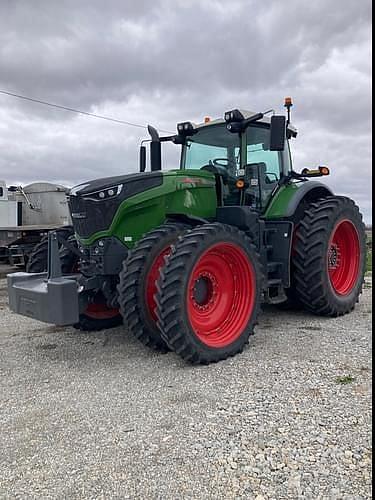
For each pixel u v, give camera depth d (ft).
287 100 18.26
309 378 11.26
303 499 6.74
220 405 9.96
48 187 35.50
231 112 16.24
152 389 11.02
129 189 13.88
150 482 7.29
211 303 13.69
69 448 8.40
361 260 19.17
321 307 17.33
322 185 18.65
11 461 8.04
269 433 8.63
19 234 32.07
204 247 12.69
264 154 17.53
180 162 18.54
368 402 9.74
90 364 13.05
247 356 13.21
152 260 13.30
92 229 13.82
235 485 7.13
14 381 11.87
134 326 13.15
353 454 7.79
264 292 15.49
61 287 12.03
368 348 13.52
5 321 19.10
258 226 16.01
